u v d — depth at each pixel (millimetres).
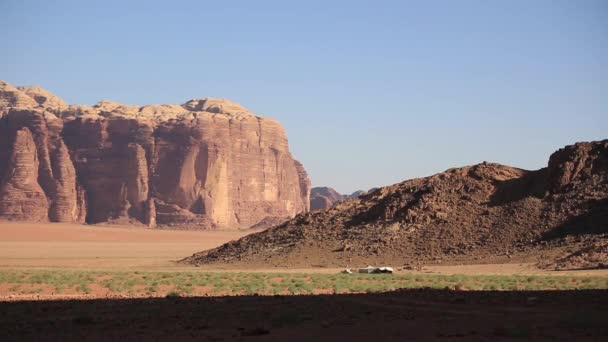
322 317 32906
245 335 27328
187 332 28703
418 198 110188
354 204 119062
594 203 93812
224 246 121500
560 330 26156
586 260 77125
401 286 55406
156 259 145125
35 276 67438
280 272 82750
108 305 41562
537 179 105688
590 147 105000
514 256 87312
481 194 107438
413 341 24766
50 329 30172
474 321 29938
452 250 95188
